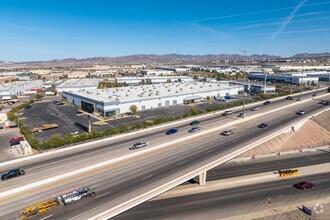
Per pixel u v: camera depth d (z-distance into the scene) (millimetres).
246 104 100375
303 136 70875
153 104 103188
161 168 39875
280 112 83188
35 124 81688
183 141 53781
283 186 44906
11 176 38781
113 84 174875
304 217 36406
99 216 27953
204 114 83438
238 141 52438
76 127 76938
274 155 59438
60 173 39750
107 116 90875
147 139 57125
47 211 29359
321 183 45906
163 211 37500
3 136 71312
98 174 38531
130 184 34844
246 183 45938
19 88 155250
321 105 93625
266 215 36844
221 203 39594
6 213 29562
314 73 198125
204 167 39688
